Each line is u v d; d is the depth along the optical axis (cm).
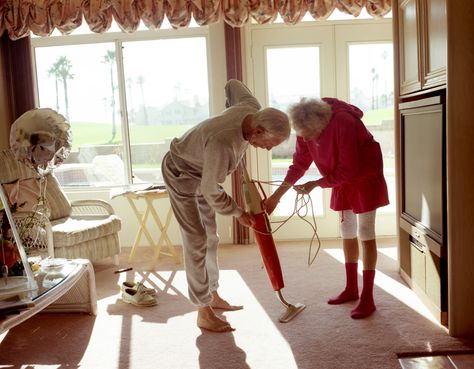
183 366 241
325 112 271
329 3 443
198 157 252
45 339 277
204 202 292
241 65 468
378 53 477
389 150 486
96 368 242
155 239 495
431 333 264
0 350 265
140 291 327
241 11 446
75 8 455
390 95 481
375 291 332
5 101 477
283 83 483
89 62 495
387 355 242
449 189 250
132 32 458
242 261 421
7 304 221
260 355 248
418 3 294
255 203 280
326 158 283
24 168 418
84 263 303
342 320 286
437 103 263
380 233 490
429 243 282
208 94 490
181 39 486
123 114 495
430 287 292
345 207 298
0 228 249
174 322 295
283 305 313
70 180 509
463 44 241
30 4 458
